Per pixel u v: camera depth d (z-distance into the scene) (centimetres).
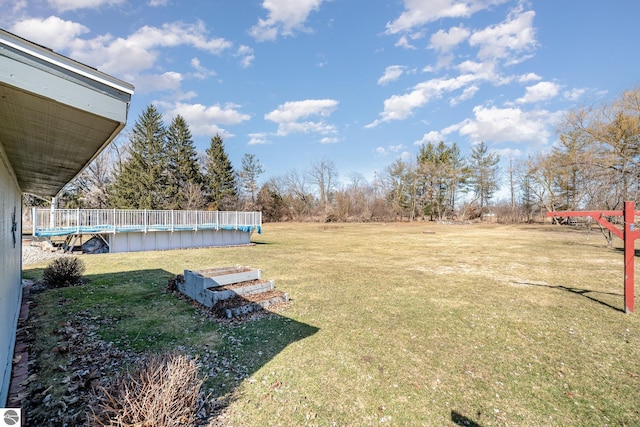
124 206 2653
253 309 522
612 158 1975
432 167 4359
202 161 3631
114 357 351
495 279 826
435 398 291
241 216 1650
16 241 493
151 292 636
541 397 296
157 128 2906
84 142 240
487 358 376
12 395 274
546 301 622
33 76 136
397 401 284
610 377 335
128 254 1202
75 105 150
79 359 345
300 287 707
